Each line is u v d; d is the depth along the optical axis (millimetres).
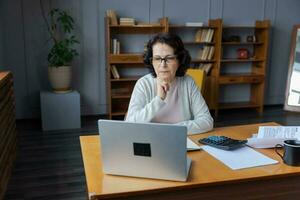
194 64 5266
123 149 1252
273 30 5613
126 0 4949
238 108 5641
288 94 2516
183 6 5176
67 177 2959
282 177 1338
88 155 1543
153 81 1910
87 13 4852
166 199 1231
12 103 3133
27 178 2922
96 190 1186
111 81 4895
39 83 4859
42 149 3674
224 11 5348
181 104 1945
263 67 5352
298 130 1686
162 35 1743
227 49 5469
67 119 4438
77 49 4918
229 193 1296
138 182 1249
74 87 5031
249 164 1420
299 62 2529
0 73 2947
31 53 4746
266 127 1752
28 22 4648
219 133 1889
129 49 5090
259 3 5465
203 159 1476
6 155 2695
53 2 4688
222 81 5168
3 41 4566
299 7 5652
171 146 1193
